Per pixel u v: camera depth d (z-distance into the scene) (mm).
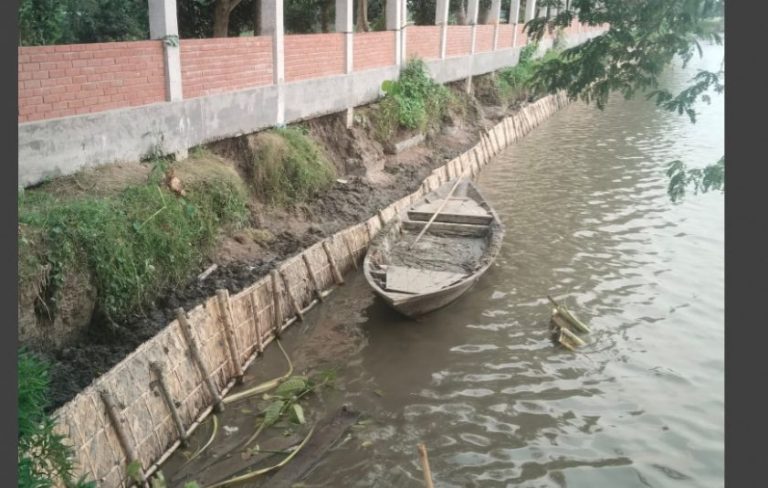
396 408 8062
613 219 15117
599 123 27375
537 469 7094
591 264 12500
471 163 18547
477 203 13945
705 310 10695
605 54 5828
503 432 7676
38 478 5047
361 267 11766
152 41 9555
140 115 9414
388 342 9492
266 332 9109
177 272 8602
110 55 8906
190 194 9406
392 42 16984
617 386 8594
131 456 6301
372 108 16141
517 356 9227
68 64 8359
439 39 20031
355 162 14305
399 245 12008
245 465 6906
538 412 8047
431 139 18547
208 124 10695
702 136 24094
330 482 6809
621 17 5629
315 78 13484
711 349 9523
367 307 10500
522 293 11172
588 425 7816
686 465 7176
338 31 14484
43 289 6910
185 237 8805
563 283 11609
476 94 24531
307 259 10211
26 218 6965
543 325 10086
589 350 9414
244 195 10578
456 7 27391
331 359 9031
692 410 8117
